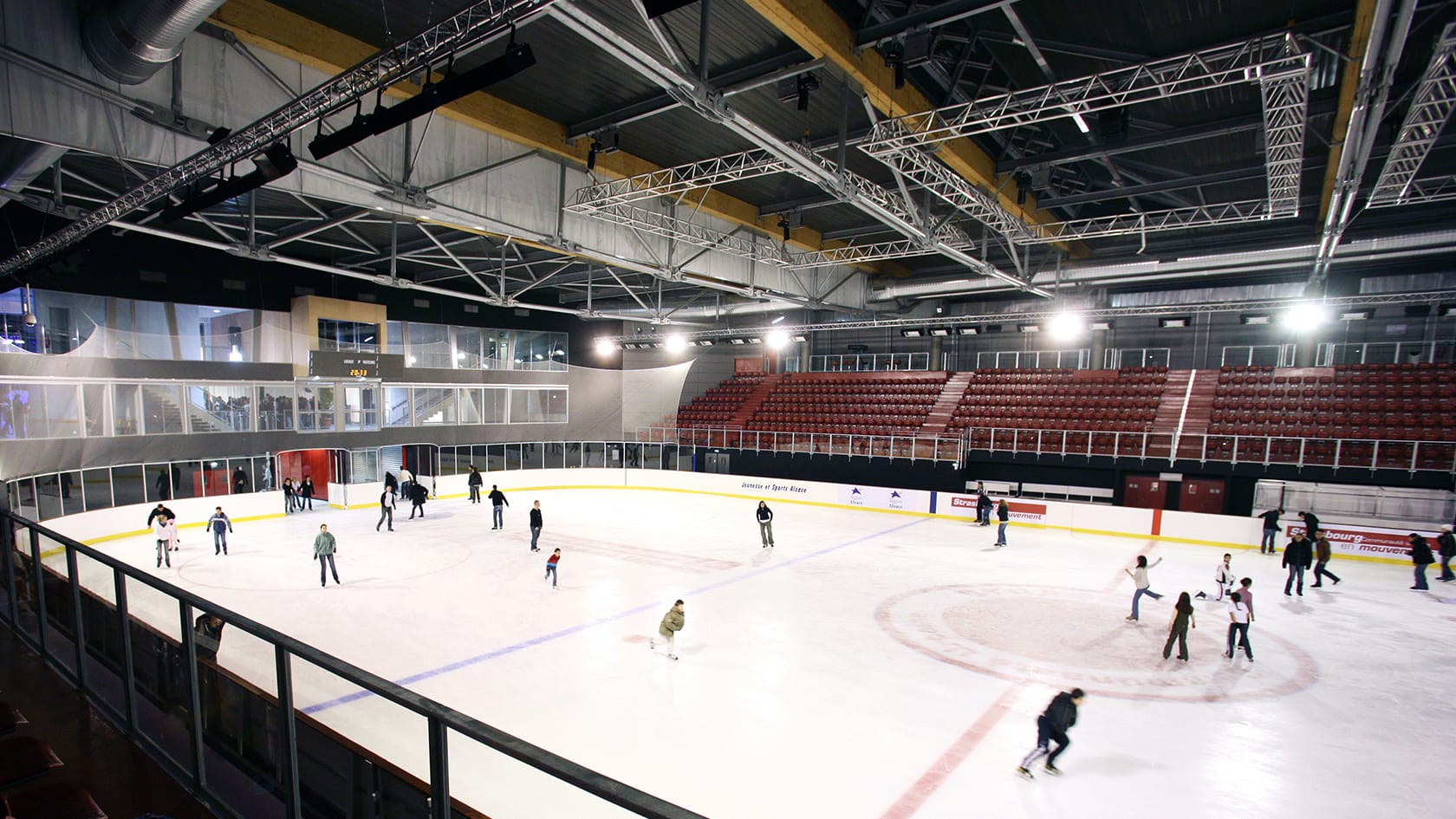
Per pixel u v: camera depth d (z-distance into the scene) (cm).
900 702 970
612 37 786
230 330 2422
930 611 1381
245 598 1445
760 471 3155
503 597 1456
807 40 973
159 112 979
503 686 1012
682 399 3894
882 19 1064
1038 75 1280
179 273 2284
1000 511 2003
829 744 852
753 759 816
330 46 1099
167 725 434
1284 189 1320
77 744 402
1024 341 3266
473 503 2841
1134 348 3003
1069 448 2534
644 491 3206
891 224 1493
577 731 880
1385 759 827
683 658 1126
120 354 2138
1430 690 1019
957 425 2927
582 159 1525
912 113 1233
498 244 2323
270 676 1014
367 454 2956
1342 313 2375
